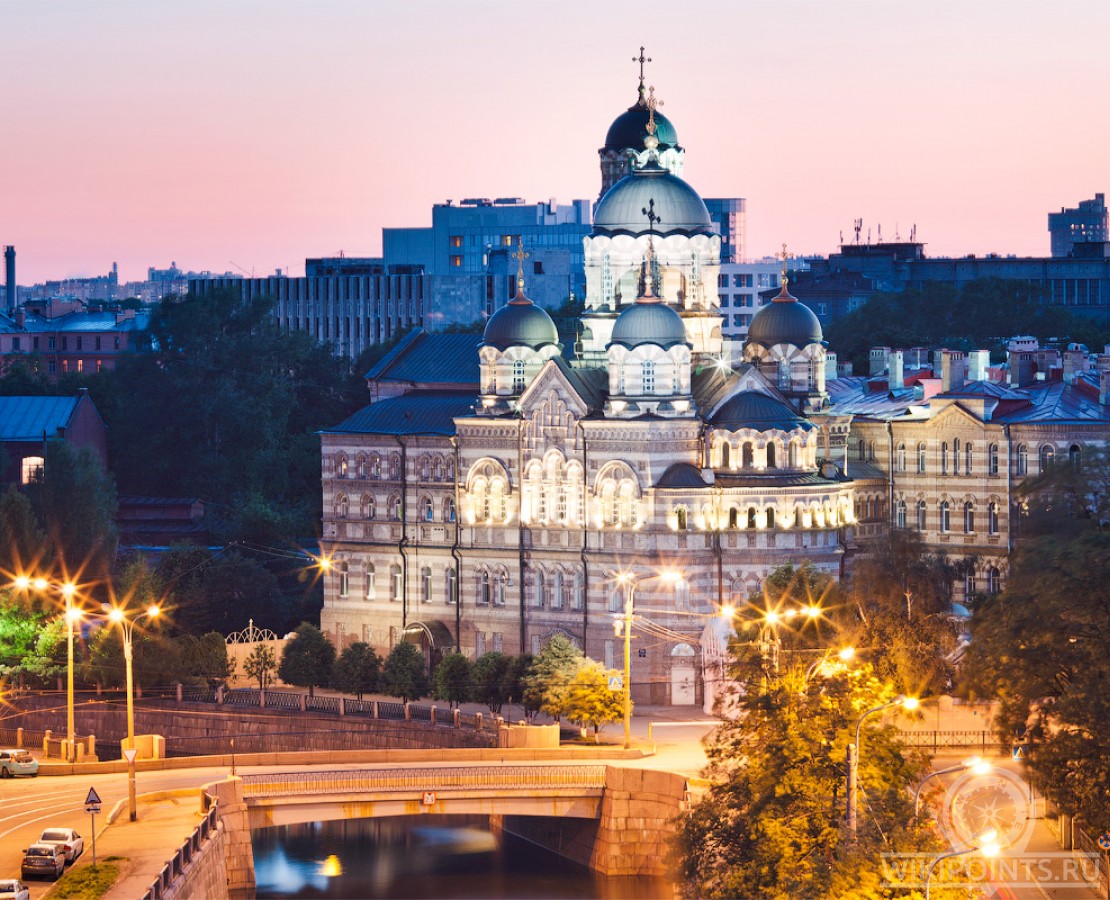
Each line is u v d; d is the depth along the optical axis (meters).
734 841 194.25
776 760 190.75
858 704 196.62
